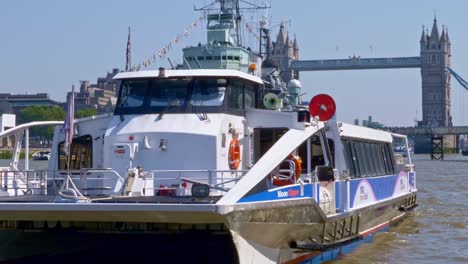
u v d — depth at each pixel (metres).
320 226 25.31
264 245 22.84
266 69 44.31
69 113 24.20
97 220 21.12
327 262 29.44
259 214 21.38
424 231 39.50
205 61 43.72
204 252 23.67
